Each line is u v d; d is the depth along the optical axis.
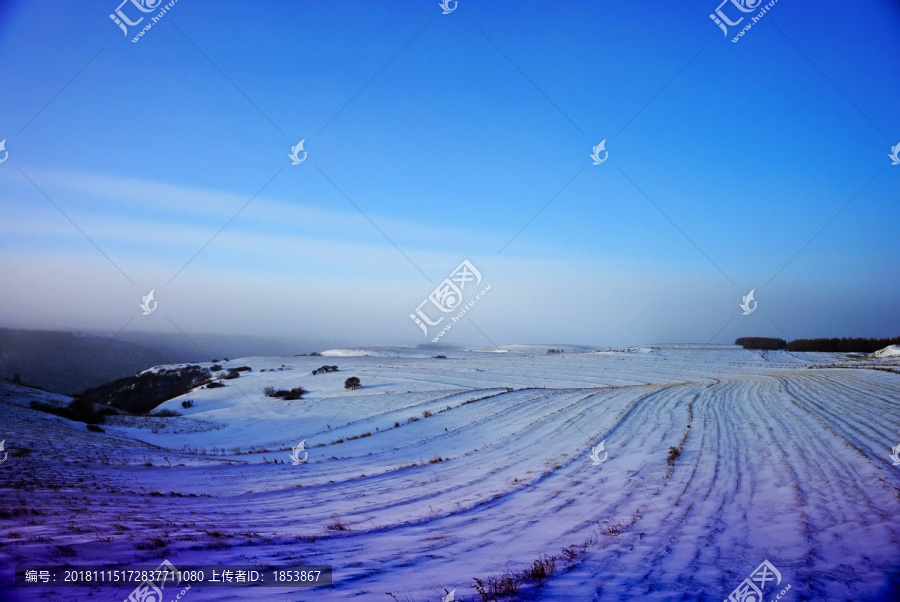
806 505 9.12
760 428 17.17
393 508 10.97
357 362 71.44
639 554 7.11
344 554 7.36
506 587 5.77
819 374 34.59
